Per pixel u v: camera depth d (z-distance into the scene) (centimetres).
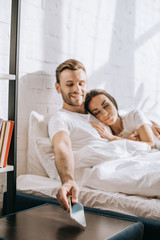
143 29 335
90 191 168
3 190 202
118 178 167
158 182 152
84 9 264
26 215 147
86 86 245
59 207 159
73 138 215
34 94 225
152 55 351
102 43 283
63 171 173
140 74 333
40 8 228
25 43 219
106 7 286
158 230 136
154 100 358
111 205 158
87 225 133
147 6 340
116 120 254
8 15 205
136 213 148
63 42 247
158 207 142
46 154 207
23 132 219
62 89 236
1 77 160
